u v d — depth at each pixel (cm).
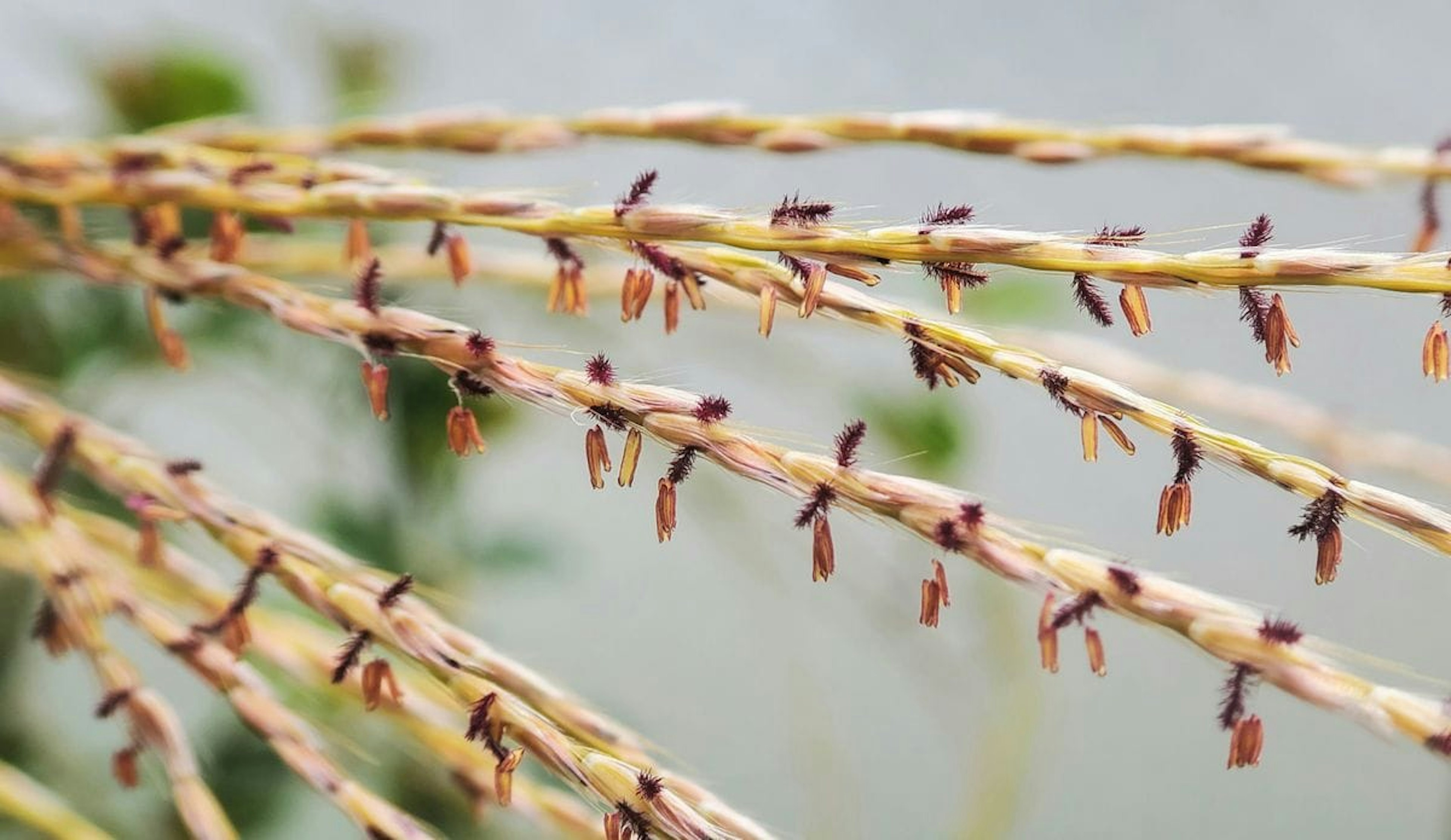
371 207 15
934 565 14
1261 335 13
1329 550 13
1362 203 37
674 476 14
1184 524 13
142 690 15
